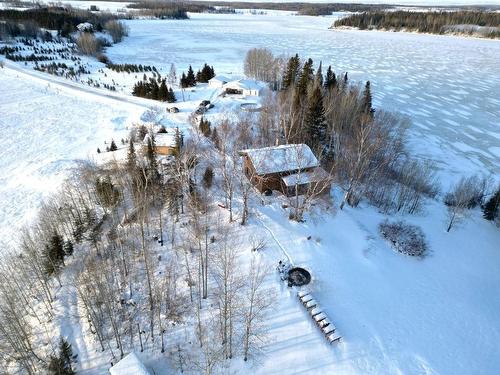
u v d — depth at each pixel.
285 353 34.72
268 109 77.50
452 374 34.97
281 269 42.12
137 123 86.50
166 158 64.62
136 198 49.88
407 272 46.41
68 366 33.12
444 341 38.09
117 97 110.06
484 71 161.88
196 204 47.88
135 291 40.16
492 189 70.62
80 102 105.19
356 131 70.00
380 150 65.62
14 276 41.56
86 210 50.19
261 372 33.41
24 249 44.91
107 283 38.03
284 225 48.44
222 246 44.16
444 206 64.06
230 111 91.50
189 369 33.50
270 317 37.44
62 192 55.81
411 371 34.53
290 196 53.16
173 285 40.38
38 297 40.38
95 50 168.38
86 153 74.69
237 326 36.09
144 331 36.44
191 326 36.72
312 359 34.47
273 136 70.25
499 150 90.44
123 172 58.31
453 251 51.97
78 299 39.75
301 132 69.12
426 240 52.66
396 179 66.81
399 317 39.72
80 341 36.06
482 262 51.19
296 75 107.81
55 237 42.78
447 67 167.88
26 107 99.56
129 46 198.25
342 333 36.66
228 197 51.78
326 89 91.00
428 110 113.44
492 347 38.56
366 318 38.72
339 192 59.47
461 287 45.84
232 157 54.81
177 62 161.75
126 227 48.22
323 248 45.91
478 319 41.53
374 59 180.12
